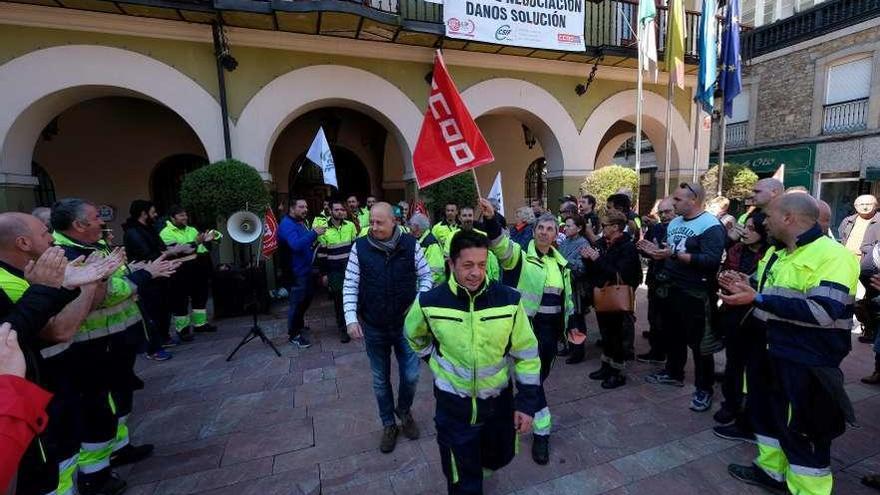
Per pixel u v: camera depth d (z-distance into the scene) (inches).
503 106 337.1
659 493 99.4
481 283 76.7
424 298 79.7
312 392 157.4
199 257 229.3
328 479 107.8
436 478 107.0
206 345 211.8
